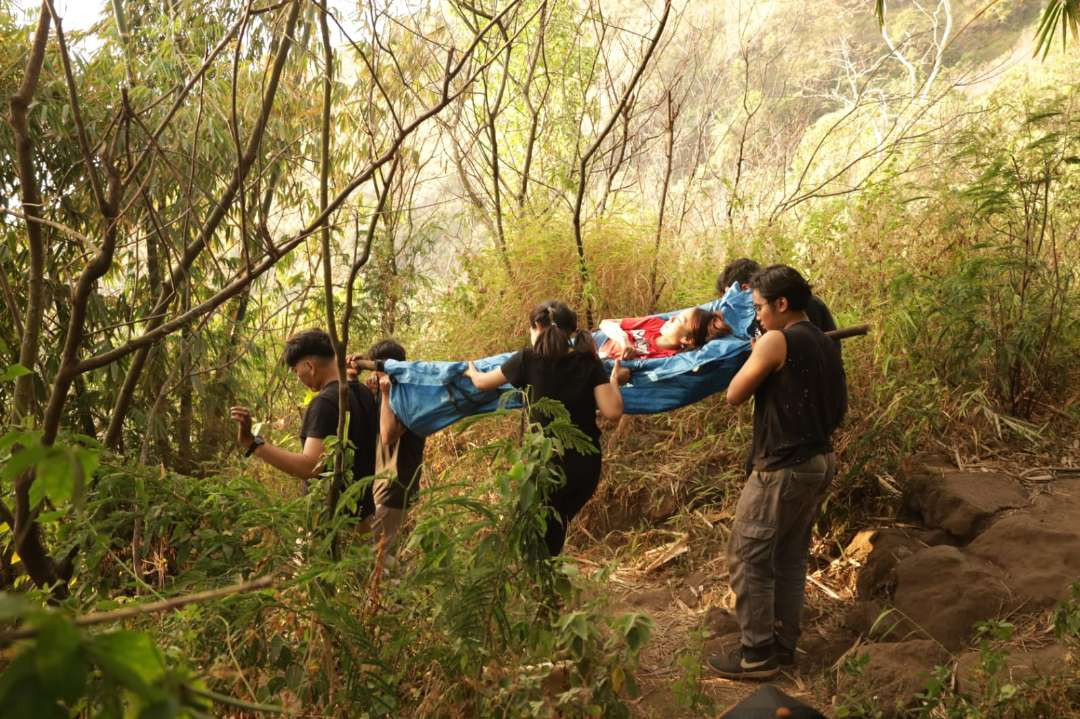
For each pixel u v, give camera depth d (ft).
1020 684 9.69
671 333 14.06
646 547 15.25
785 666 11.71
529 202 20.21
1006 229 18.12
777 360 11.05
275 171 16.19
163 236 9.49
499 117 22.75
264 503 9.82
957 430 15.92
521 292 18.63
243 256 8.83
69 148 16.26
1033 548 12.16
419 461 13.04
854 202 19.26
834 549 14.24
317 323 19.36
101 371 17.08
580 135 21.22
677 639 12.52
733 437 16.20
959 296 15.85
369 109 9.76
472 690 8.39
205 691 3.13
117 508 10.85
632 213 19.89
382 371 12.70
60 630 2.58
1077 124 17.29
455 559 9.07
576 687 8.54
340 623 8.21
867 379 15.81
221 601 8.34
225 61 15.43
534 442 8.76
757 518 11.26
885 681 10.43
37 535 9.53
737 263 14.62
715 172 21.21
